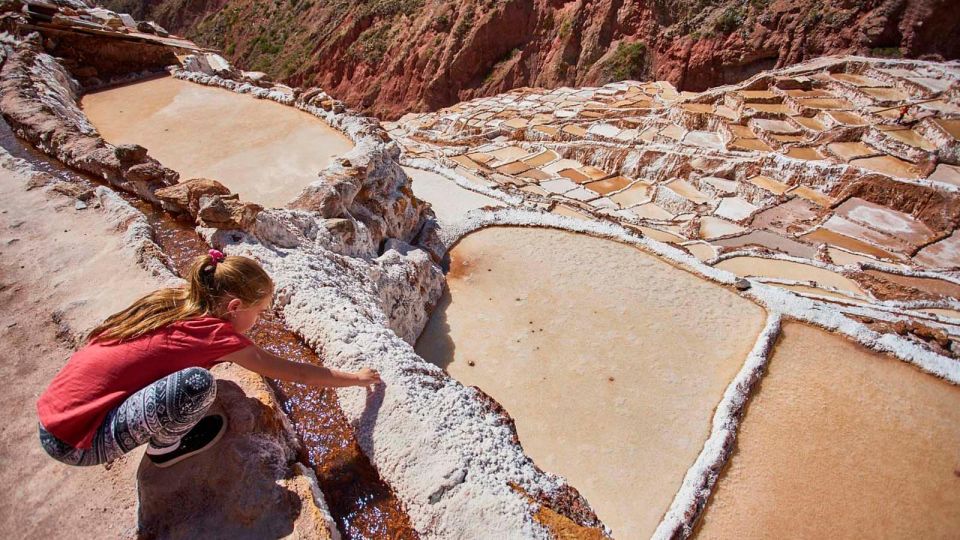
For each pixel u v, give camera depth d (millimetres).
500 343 9180
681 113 24031
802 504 7051
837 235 16172
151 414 2752
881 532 6781
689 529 6656
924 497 7176
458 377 8562
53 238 6238
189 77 13688
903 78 22625
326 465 4129
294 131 11203
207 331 3041
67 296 5344
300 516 3373
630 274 10867
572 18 43469
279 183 9391
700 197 19188
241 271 3160
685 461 7414
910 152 18547
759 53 37188
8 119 9672
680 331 9484
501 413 4734
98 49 13422
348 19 53438
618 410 8047
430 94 46562
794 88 23938
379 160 10398
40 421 2803
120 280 5523
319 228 7918
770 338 9312
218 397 3592
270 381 4664
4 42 12297
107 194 7000
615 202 19312
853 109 21812
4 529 3449
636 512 6805
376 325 5418
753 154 20094
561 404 8133
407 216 11000
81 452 2822
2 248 6059
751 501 7074
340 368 4715
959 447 7828
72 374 2850
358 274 7547
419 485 3824
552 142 23703
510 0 44750
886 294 13000
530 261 11234
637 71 41219
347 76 52281
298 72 54719
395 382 4441
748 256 14703
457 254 11516
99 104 12273
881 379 8820
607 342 9227
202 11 69188
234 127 11352
